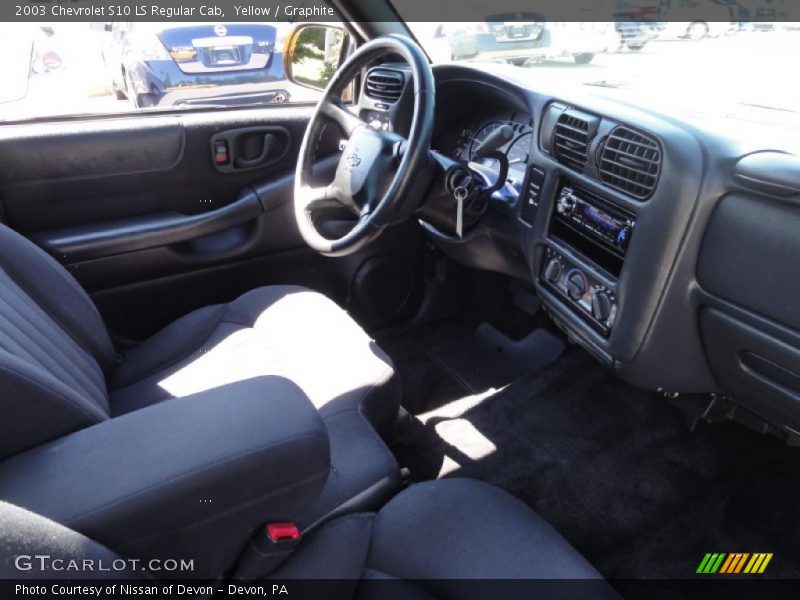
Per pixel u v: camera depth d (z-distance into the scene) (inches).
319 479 35.3
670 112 53.8
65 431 33.9
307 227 64.7
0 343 37.1
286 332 61.7
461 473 70.1
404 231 87.6
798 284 43.3
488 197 68.4
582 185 58.6
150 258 75.3
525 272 74.5
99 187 72.8
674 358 55.4
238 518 33.2
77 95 79.7
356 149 61.7
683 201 48.6
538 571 37.2
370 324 91.0
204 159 78.0
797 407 48.3
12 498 29.8
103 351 58.3
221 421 34.2
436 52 82.1
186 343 63.0
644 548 61.2
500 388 82.6
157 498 30.4
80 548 27.6
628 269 53.7
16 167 67.7
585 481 68.6
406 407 80.6
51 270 54.4
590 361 85.4
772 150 45.8
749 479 67.7
